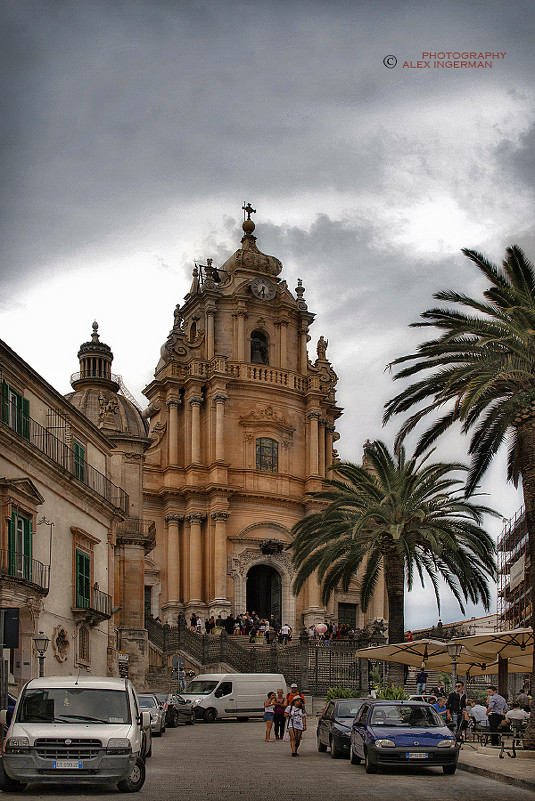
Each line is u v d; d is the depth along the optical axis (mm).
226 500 65688
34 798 17031
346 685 50125
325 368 73812
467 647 33219
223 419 67250
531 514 27297
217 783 19625
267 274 72812
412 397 32156
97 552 42031
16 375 34281
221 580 64250
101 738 17703
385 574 43438
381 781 20922
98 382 56031
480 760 24609
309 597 66938
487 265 29266
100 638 41688
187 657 52906
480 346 27438
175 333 70312
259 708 44812
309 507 68562
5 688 24812
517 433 28297
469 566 42875
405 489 42938
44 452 35656
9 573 31594
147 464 67312
